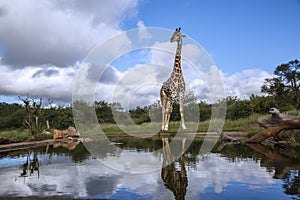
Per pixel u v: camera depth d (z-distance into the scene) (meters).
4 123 19.98
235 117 16.50
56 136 12.84
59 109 19.27
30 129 14.23
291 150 7.07
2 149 8.92
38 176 4.39
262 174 4.18
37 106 15.74
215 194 3.22
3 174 4.58
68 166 5.27
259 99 18.73
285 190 3.32
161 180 3.95
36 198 3.17
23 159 6.41
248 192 3.27
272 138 9.33
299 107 20.64
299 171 4.35
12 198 3.18
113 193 3.36
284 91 30.00
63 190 3.53
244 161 5.40
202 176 4.14
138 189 3.51
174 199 3.08
